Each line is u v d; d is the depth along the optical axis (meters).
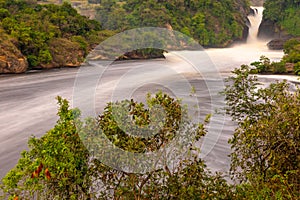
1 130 14.26
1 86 24.75
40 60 36.69
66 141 3.57
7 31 36.88
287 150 4.07
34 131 14.13
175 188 3.58
